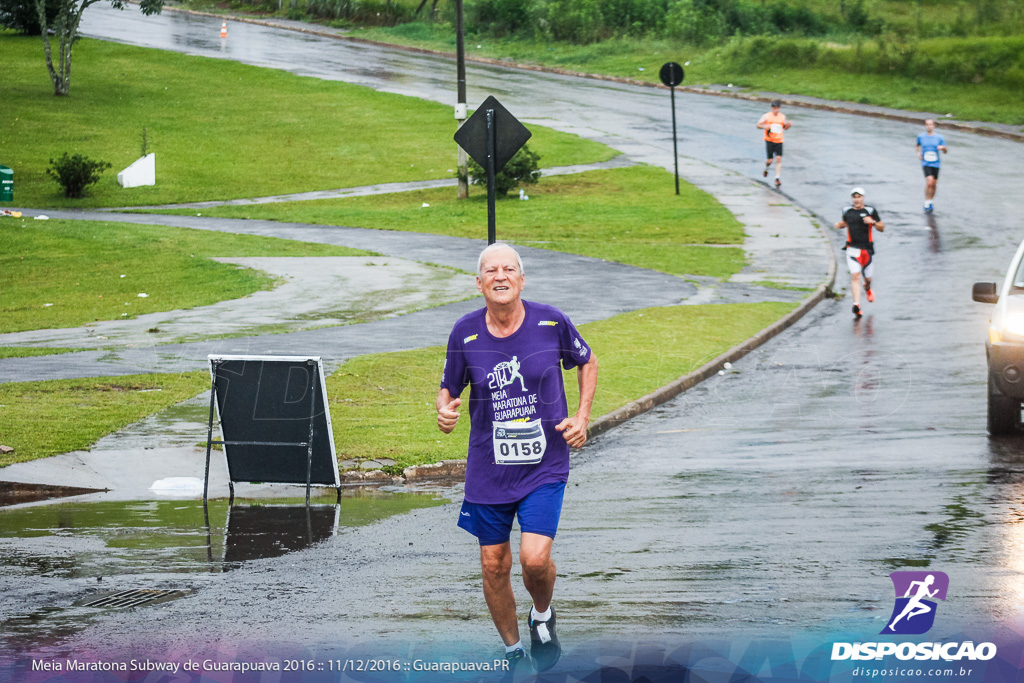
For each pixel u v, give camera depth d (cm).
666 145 7500
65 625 1038
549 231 5181
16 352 2712
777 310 3375
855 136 7481
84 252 4631
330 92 9694
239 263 4369
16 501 1602
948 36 10544
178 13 14588
